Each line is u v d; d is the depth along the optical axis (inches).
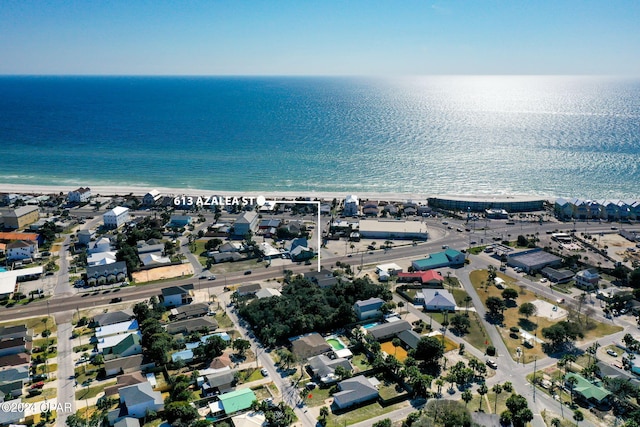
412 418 4220.0
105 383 4830.2
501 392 4714.6
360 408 4515.3
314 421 4318.4
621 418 4375.0
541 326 5989.2
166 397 4621.1
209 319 5964.6
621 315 6254.9
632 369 4990.2
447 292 6683.1
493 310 6279.5
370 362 5251.0
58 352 5369.1
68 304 6505.9
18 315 6195.9
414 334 5620.1
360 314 6151.6
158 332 5511.8
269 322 5816.9
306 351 5315.0
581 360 5270.7
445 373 5036.9
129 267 7549.2
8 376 4781.0
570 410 4480.8
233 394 4569.4
